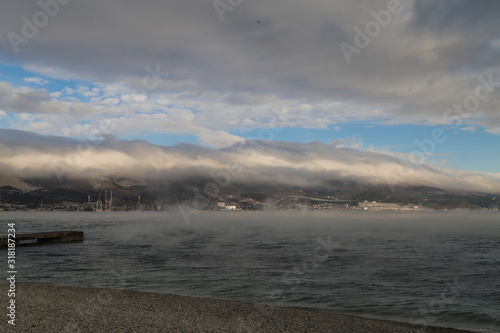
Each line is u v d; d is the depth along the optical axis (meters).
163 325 13.46
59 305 15.83
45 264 39.53
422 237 81.19
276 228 127.69
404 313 19.86
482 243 65.62
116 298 19.30
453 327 17.42
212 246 60.78
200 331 13.14
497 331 16.89
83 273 32.66
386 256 45.84
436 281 29.05
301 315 17.25
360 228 124.94
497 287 26.86
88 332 11.80
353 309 20.53
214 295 23.48
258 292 24.42
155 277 30.22
